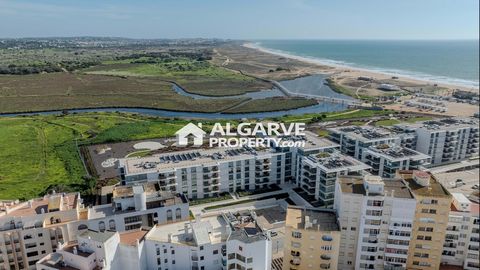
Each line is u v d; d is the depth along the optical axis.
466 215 98.38
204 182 149.50
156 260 90.06
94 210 114.62
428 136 184.50
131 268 88.19
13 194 155.50
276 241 119.00
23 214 106.81
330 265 93.50
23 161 196.00
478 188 164.50
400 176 107.44
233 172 154.00
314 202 146.50
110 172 177.88
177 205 117.06
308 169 150.25
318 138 171.00
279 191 157.62
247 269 84.25
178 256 89.19
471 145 199.00
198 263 88.62
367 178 97.38
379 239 96.56
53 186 158.62
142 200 113.19
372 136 179.62
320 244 92.12
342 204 95.62
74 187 159.12
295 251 94.62
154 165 145.75
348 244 99.19
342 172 140.38
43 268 83.00
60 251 84.56
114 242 85.12
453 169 186.50
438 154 191.00
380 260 98.81
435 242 97.88
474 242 99.38
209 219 98.19
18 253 104.81
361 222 95.44
